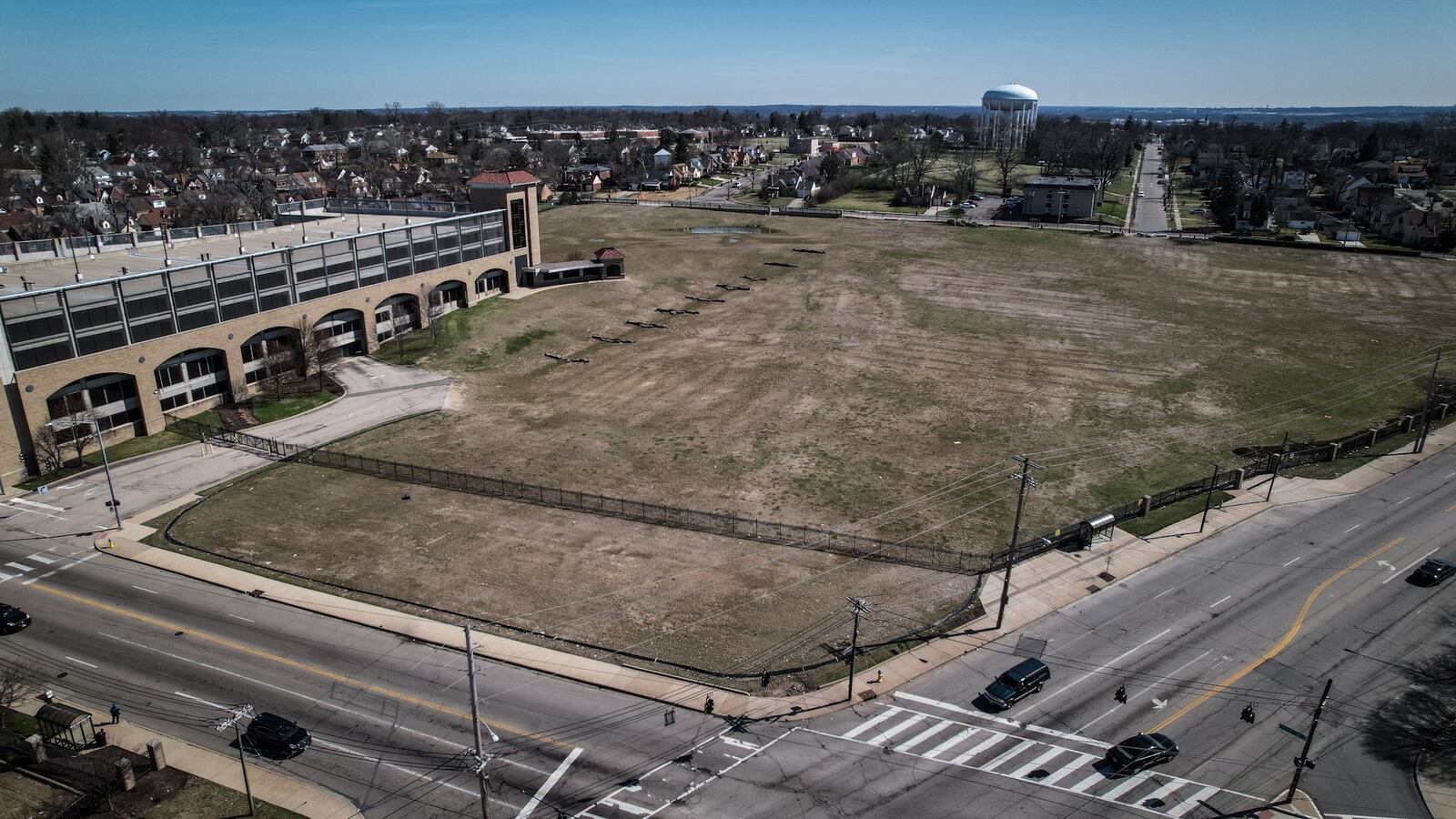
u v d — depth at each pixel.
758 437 67.75
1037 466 62.09
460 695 38.03
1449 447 66.31
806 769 34.06
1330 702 38.34
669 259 132.50
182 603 44.75
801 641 42.12
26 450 59.22
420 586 46.31
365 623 43.00
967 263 133.25
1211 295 113.62
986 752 35.12
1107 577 48.41
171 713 36.69
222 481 59.00
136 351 64.75
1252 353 89.69
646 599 45.34
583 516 54.47
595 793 32.72
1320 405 75.25
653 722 36.66
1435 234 141.62
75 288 60.25
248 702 37.41
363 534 51.91
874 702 38.09
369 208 116.75
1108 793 33.06
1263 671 40.44
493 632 42.38
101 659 40.22
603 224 169.00
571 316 100.88
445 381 79.69
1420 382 80.50
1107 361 87.00
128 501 55.94
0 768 33.75
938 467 62.62
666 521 53.78
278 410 72.00
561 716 36.81
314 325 80.62
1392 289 115.69
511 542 51.06
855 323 100.38
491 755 34.25
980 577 48.19
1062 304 109.00
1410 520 54.97
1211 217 179.50
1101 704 38.03
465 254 100.62
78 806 31.58
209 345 70.31
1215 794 33.06
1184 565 49.69
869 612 40.12
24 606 44.38
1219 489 59.38
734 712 37.25
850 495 58.00
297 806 31.91
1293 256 138.12
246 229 98.38
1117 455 64.94
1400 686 39.41
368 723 36.19
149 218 163.25
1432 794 33.25
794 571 48.47
